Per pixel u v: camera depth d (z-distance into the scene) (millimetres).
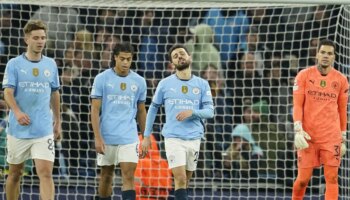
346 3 38000
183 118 35281
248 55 51812
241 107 50688
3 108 47531
